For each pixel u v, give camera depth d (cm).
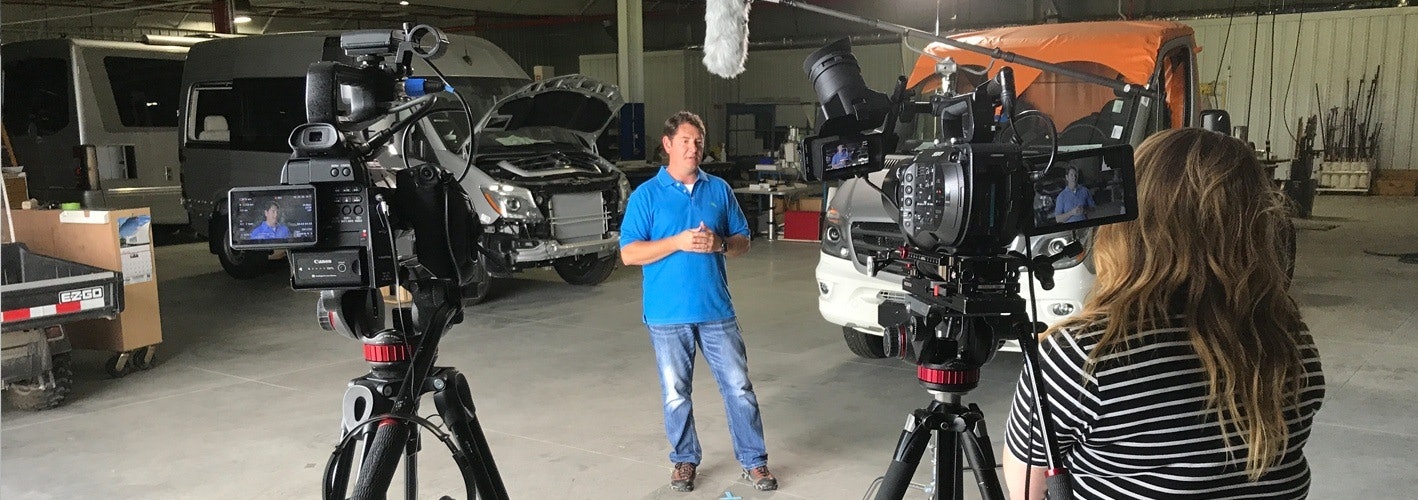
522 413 486
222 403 510
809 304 778
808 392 517
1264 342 144
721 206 376
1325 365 559
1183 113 629
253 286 907
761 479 378
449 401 213
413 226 202
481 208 762
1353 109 1795
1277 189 154
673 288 363
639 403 502
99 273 507
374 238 190
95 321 563
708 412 483
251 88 926
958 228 164
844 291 520
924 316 187
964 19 2038
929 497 209
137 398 521
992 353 186
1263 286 144
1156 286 145
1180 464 142
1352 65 1789
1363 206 1554
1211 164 146
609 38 2505
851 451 424
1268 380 141
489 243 220
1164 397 140
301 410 496
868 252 205
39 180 1136
